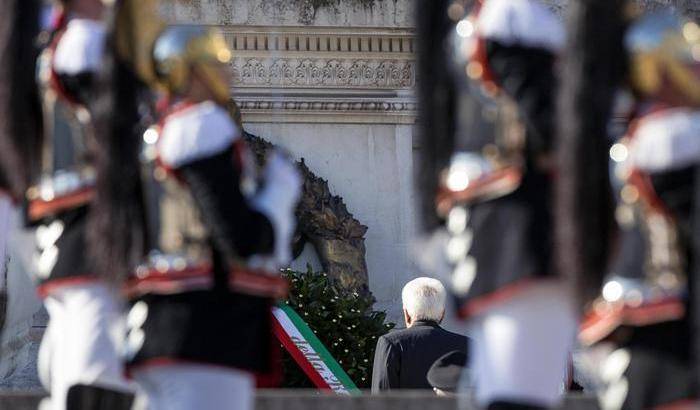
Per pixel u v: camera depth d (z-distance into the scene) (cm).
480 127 1480
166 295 1512
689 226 1433
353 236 4047
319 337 3575
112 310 1642
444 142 1510
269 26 4141
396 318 4059
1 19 1658
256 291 1523
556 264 1428
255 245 1482
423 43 1525
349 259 4006
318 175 4119
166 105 1541
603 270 1423
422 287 2527
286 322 3459
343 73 4169
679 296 1441
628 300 1454
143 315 1517
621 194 1470
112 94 1543
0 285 1967
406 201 4144
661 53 1446
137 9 1553
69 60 1622
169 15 1661
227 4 4122
